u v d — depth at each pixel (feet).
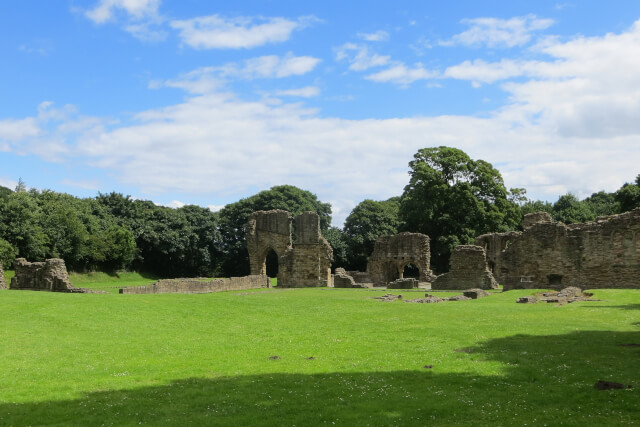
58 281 152.76
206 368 59.41
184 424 40.32
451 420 39.58
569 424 37.29
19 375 56.13
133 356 66.23
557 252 175.01
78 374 56.70
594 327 81.71
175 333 83.71
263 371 57.52
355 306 120.26
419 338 75.97
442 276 196.34
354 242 318.65
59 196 284.82
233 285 202.90
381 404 44.09
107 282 266.36
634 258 161.58
